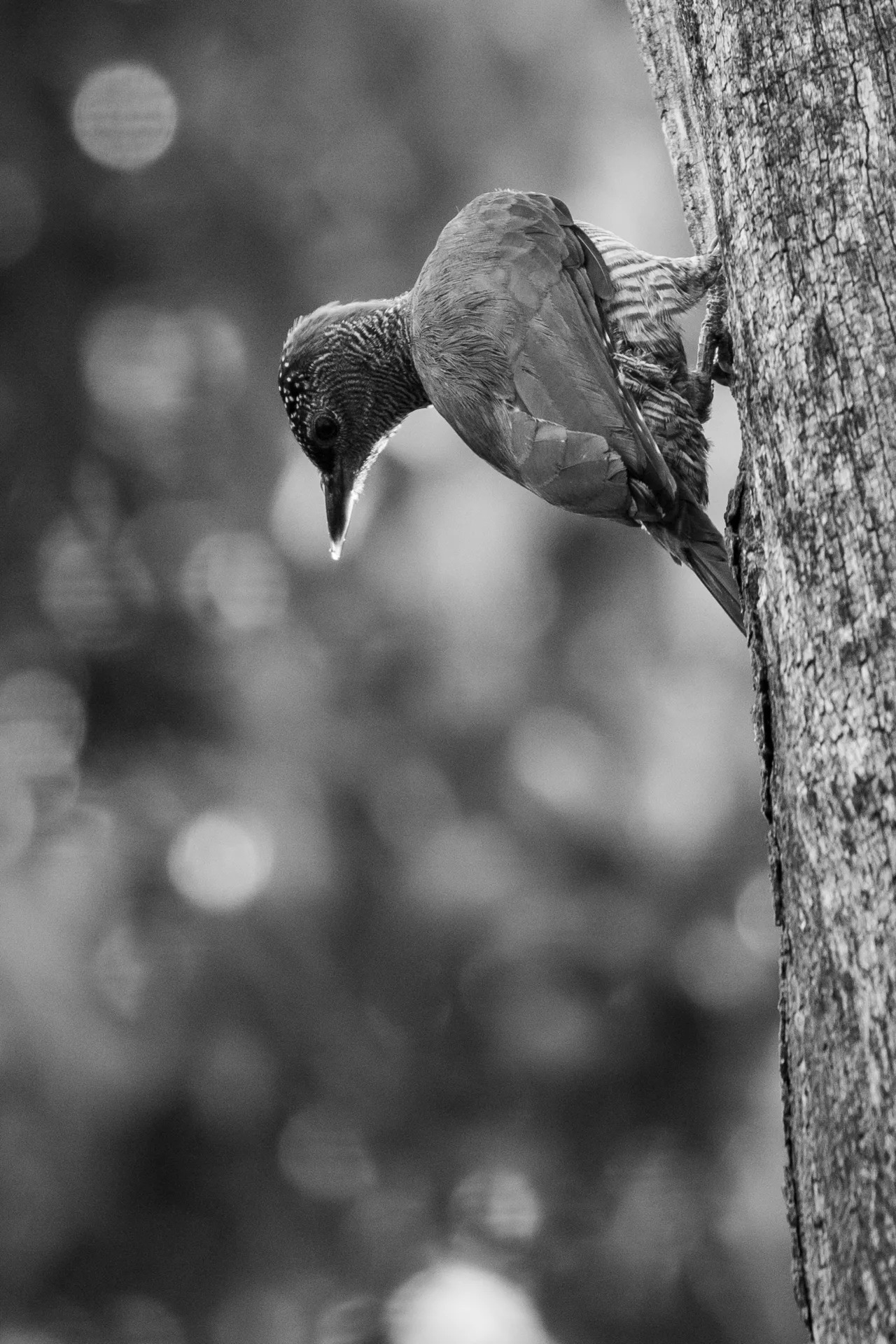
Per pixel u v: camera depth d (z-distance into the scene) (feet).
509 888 41.93
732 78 15.21
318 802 43.09
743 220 15.06
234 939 41.96
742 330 15.14
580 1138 43.24
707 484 21.40
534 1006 42.37
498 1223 42.80
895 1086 12.89
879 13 14.62
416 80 46.62
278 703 43.88
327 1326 42.73
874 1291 12.75
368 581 43.24
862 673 13.61
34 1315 41.32
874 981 13.14
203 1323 42.57
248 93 48.21
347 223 47.78
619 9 46.47
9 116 47.98
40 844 42.68
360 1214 43.62
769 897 42.04
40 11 48.21
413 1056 43.60
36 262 48.29
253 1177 43.04
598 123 45.42
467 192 46.42
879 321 14.11
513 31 46.03
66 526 47.78
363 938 43.09
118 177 48.34
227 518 46.37
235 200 48.16
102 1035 39.96
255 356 47.44
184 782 43.60
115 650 46.26
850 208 14.39
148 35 48.70
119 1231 42.04
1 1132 39.81
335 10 47.14
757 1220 40.19
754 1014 42.11
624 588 42.11
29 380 47.85
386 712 43.80
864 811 13.38
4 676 46.26
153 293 48.49
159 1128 42.01
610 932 41.81
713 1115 42.52
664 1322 40.88
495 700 42.52
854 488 13.94
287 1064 42.65
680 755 41.45
